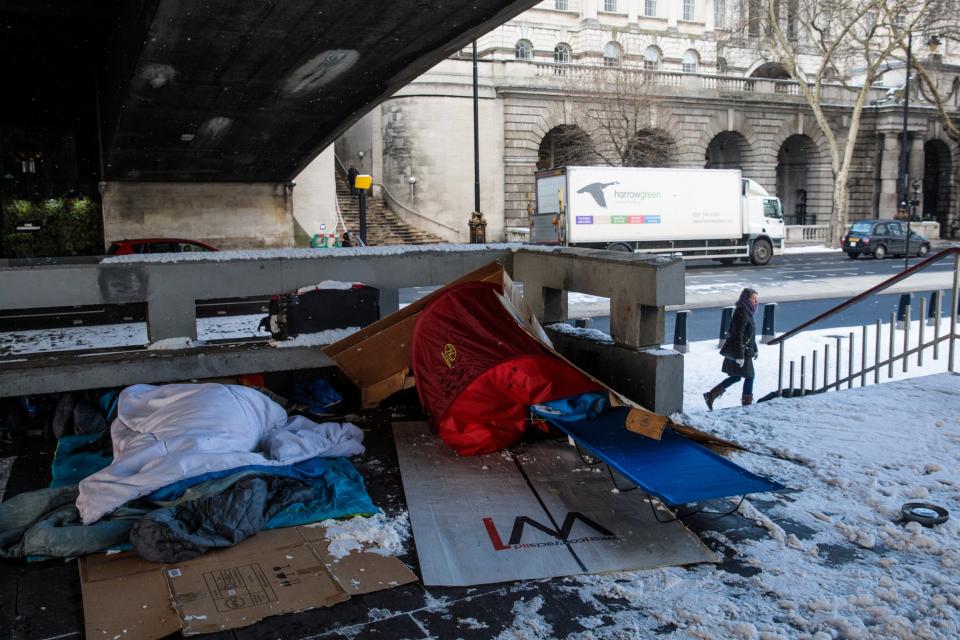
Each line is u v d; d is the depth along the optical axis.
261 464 4.59
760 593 3.60
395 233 38.72
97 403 6.19
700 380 11.68
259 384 6.56
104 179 28.52
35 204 30.31
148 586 3.65
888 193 50.62
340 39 16.30
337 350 6.29
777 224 34.47
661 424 4.72
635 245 31.09
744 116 45.69
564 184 29.98
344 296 6.79
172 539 3.86
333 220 35.09
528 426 5.79
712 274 29.31
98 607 3.46
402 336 6.29
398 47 17.08
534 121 40.72
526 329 5.50
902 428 5.86
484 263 7.58
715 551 4.04
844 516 4.43
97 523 4.12
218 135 23.53
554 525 4.29
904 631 3.22
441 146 39.66
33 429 6.11
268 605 3.47
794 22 52.12
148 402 5.27
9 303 5.86
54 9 18.25
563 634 3.28
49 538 3.93
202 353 6.32
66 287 6.04
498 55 42.16
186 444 4.56
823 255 39.72
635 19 48.94
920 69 41.78
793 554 3.99
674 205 31.56
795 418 6.18
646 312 6.02
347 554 3.98
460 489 4.79
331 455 5.25
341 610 3.46
